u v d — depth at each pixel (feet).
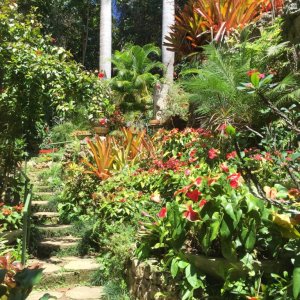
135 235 13.96
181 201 10.43
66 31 80.59
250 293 8.56
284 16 18.19
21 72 18.49
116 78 48.91
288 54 16.93
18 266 7.76
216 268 9.05
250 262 8.58
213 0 23.89
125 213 16.88
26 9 50.90
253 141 16.25
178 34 26.61
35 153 38.73
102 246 16.20
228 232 8.59
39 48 19.08
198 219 9.08
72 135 35.35
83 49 83.30
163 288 10.42
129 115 43.57
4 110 19.16
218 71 16.97
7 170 19.47
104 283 14.48
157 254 11.93
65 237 19.43
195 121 23.20
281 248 8.80
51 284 14.62
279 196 8.86
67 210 21.57
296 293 7.37
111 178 20.44
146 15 77.92
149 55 72.43
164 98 32.96
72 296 13.48
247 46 18.01
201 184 9.42
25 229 13.79
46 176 29.37
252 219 8.61
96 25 85.92
